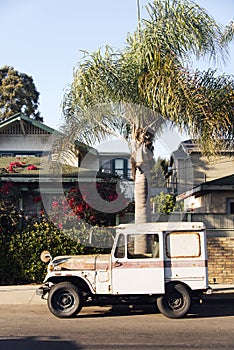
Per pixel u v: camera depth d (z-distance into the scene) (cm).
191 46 1533
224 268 1623
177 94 1448
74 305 1173
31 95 4825
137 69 1544
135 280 1159
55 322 1125
